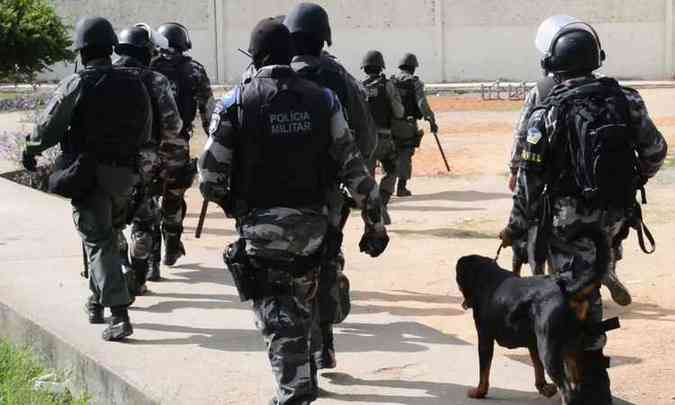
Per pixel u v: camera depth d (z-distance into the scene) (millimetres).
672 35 44250
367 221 5207
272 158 5020
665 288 9430
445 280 9891
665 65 44531
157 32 9273
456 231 12773
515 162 6586
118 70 6910
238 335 7184
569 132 5496
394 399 5801
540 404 5695
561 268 5633
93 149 6793
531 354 5734
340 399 5816
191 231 12719
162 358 6594
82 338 7039
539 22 45438
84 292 8383
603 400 5348
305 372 5023
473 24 46094
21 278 8883
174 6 48281
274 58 5188
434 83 46094
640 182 5832
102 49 6922
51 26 34500
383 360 6570
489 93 38875
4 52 33250
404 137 15812
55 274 9039
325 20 6207
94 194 6848
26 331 7594
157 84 7402
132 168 6930
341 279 6156
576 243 5555
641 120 5617
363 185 5145
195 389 5949
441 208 14766
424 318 8438
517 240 5926
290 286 5109
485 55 46188
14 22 33125
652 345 7582
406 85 15664
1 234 10836
